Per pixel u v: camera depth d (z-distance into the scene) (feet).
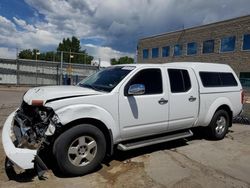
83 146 13.20
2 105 40.29
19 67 123.44
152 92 16.03
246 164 15.78
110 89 14.53
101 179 13.05
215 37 102.83
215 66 21.26
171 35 125.70
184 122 17.98
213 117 20.35
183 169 14.65
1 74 119.65
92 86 15.84
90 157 13.47
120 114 14.47
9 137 12.96
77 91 13.92
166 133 17.81
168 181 13.04
